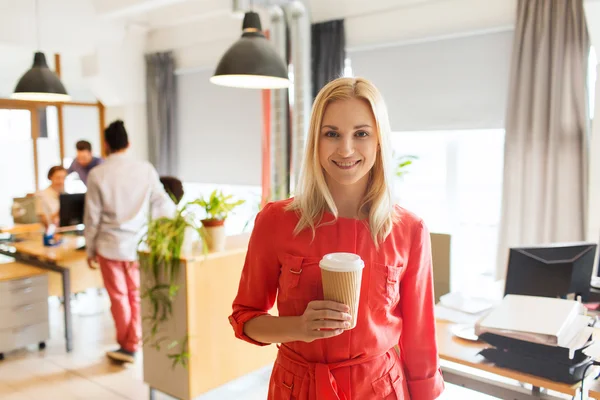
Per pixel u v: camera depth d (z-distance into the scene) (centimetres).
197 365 278
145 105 680
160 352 289
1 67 669
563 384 156
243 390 324
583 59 346
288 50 504
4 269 384
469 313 226
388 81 469
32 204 514
